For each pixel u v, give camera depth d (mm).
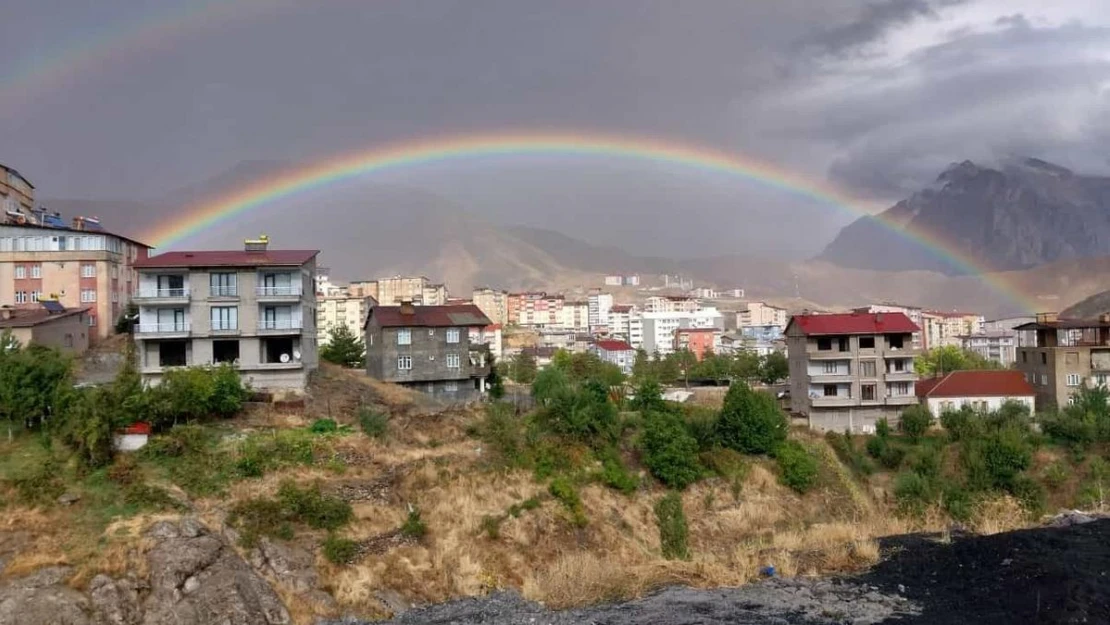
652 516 70562
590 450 75500
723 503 75000
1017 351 112562
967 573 60531
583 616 51156
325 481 60969
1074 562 61625
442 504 62281
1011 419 89938
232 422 69062
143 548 48625
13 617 42469
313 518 56406
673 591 56250
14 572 45719
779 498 77312
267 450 63031
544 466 70875
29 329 82188
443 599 53938
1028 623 50000
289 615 48125
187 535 50531
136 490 54625
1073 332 109875
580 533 65000
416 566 55812
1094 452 86375
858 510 78000
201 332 79812
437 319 100375
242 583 48062
